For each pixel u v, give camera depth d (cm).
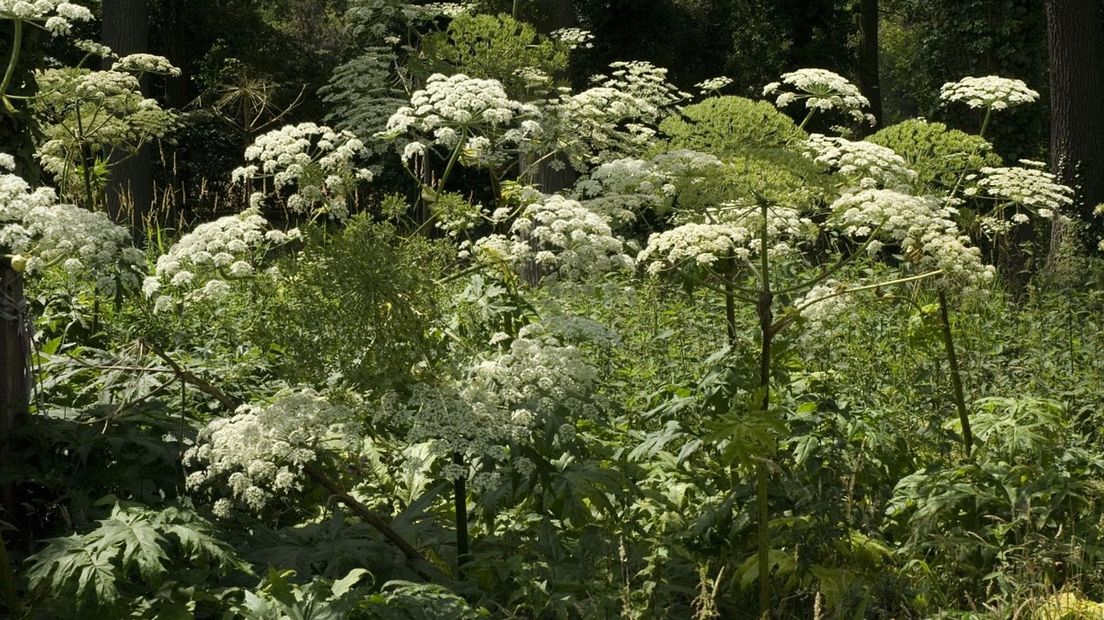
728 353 521
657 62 2452
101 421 488
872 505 519
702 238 476
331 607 386
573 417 464
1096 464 541
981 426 561
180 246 443
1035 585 450
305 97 2927
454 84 529
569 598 448
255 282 446
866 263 836
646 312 777
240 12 3047
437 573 452
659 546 501
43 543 481
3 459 475
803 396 521
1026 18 1827
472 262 519
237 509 495
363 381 433
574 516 473
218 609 420
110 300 663
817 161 534
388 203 476
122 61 927
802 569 462
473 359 459
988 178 620
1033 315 841
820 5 2608
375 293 423
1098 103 1454
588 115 644
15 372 488
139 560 383
